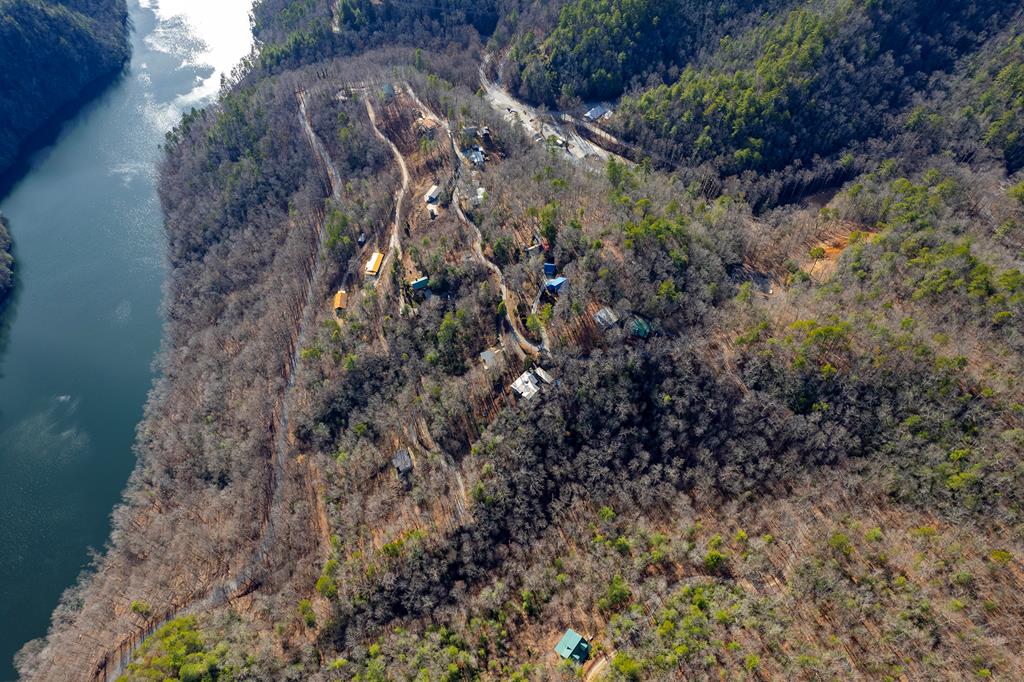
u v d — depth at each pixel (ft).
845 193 575.79
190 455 482.69
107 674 374.22
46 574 450.71
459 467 413.39
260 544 422.82
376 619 357.61
